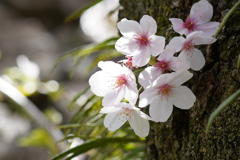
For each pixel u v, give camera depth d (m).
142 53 0.57
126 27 0.58
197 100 0.60
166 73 0.57
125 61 0.58
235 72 0.58
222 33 0.59
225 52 0.59
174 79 0.57
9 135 1.46
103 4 1.94
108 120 0.59
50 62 1.87
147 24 0.57
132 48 0.58
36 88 1.06
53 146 0.97
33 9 2.17
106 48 0.70
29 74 1.08
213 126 0.59
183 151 0.61
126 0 0.67
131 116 0.58
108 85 0.58
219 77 0.59
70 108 0.69
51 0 2.18
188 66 0.57
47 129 1.01
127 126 0.68
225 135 0.58
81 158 0.84
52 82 1.09
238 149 0.58
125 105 0.57
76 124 0.67
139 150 0.68
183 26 0.58
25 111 1.06
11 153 1.43
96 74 0.58
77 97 0.68
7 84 0.96
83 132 0.71
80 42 2.08
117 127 0.58
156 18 0.64
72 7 2.23
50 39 2.10
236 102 0.58
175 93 0.57
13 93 0.96
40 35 2.10
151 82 0.57
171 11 0.62
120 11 0.68
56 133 1.02
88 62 1.79
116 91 0.58
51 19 2.21
